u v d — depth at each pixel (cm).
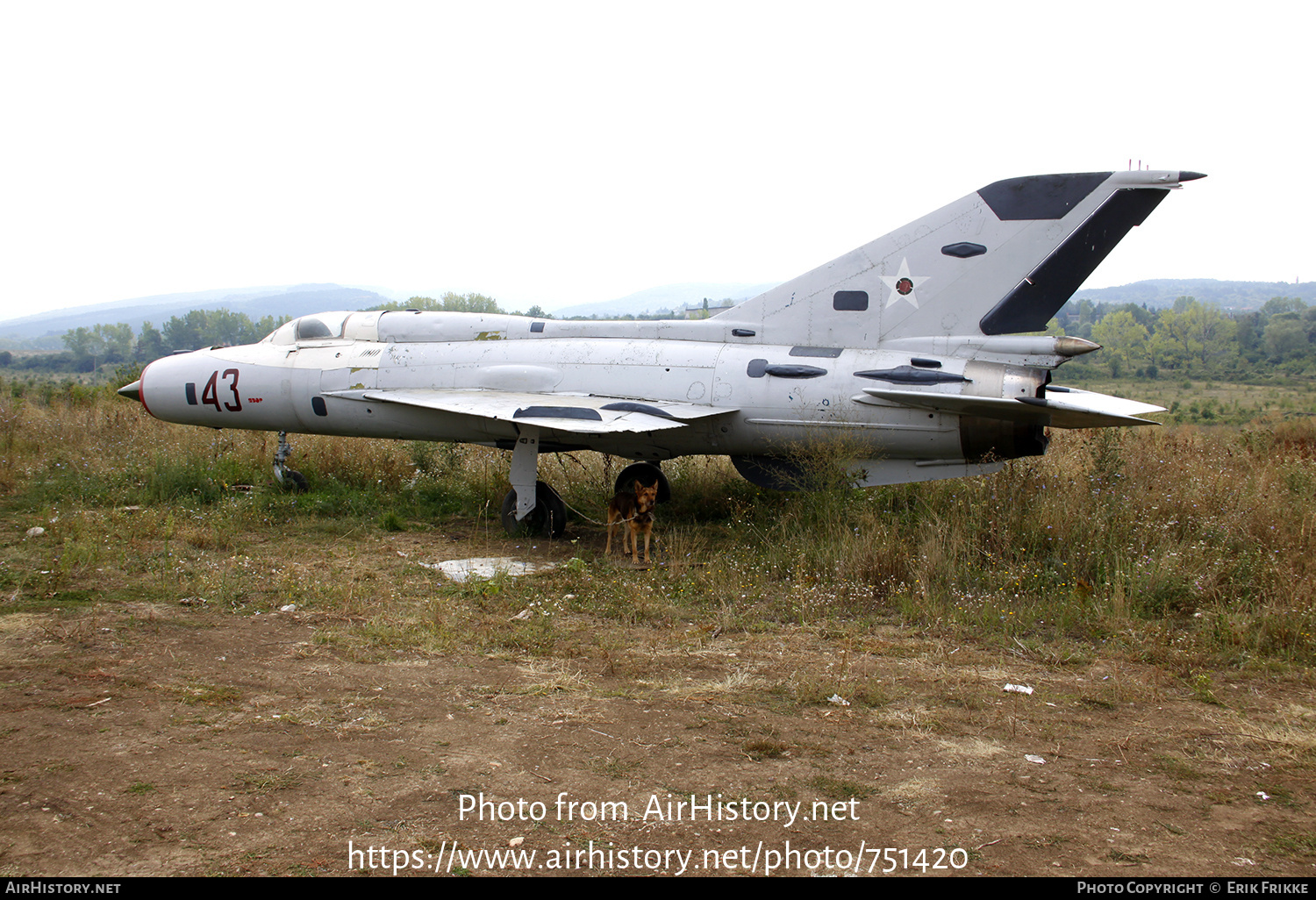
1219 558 804
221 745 451
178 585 739
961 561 840
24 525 962
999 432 890
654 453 1059
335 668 571
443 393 1058
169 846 357
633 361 1016
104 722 471
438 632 648
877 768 454
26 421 1608
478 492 1209
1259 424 2275
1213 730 514
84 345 12400
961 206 928
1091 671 612
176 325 12581
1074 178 884
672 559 872
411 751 454
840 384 932
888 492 1039
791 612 736
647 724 500
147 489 1152
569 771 439
